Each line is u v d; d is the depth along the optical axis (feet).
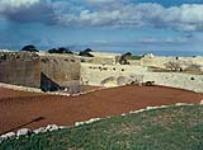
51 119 83.56
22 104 96.89
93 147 54.29
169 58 250.98
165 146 56.13
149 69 220.02
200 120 71.00
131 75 208.03
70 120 84.17
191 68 240.53
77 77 217.97
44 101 103.96
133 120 69.77
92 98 114.01
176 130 63.87
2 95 106.93
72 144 55.21
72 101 107.45
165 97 122.01
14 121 78.74
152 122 68.49
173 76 194.39
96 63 240.73
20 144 54.49
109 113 93.56
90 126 66.54
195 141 59.31
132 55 276.41
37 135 59.98
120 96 118.52
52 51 268.21
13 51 183.62
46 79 196.85
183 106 85.92
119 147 54.49
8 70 171.01
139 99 115.44
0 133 67.87
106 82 212.43
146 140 58.03
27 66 181.68
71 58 215.31
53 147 53.57
